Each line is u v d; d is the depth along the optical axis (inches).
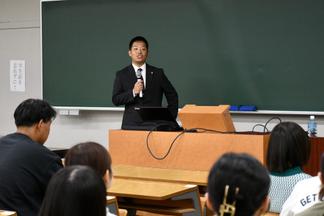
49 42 253.8
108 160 77.7
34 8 267.0
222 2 215.9
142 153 148.5
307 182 84.1
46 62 254.8
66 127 259.1
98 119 251.4
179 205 129.0
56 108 253.0
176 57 225.9
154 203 132.0
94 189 53.4
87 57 245.3
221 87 217.3
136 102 185.0
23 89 271.7
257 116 214.2
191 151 141.3
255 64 210.5
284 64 205.0
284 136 95.9
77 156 75.9
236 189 48.3
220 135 136.9
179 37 225.0
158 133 146.3
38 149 103.2
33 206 101.8
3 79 276.5
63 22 249.9
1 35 276.2
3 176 101.3
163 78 191.0
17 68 272.5
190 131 143.4
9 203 100.5
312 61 200.1
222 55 216.8
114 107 240.5
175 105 191.3
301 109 202.7
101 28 241.6
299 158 96.2
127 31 236.2
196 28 221.6
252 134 135.5
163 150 145.4
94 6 242.8
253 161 50.0
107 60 241.0
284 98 205.6
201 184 125.4
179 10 224.8
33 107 107.3
